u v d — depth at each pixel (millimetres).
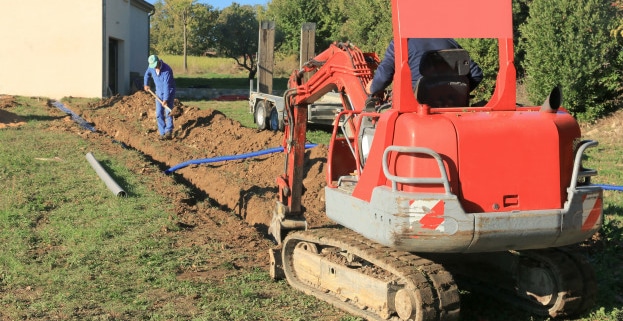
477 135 5098
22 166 12078
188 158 14398
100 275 6949
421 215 4961
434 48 5762
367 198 5473
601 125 18250
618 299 6461
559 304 5715
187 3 62281
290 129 7801
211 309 6027
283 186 7930
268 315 5906
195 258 7555
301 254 6730
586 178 5566
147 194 10461
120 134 18469
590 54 17688
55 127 17234
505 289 6348
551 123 5277
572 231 5270
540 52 18109
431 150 4984
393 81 5652
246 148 15305
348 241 5969
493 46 19078
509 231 5078
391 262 5387
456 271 6766
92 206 9633
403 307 5258
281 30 50438
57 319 5777
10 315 5836
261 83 22234
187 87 39594
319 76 7344
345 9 43812
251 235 8680
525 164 5184
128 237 8250
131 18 34531
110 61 30844
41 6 27453
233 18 54250
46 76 27781
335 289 6219
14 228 8492
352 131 6695
